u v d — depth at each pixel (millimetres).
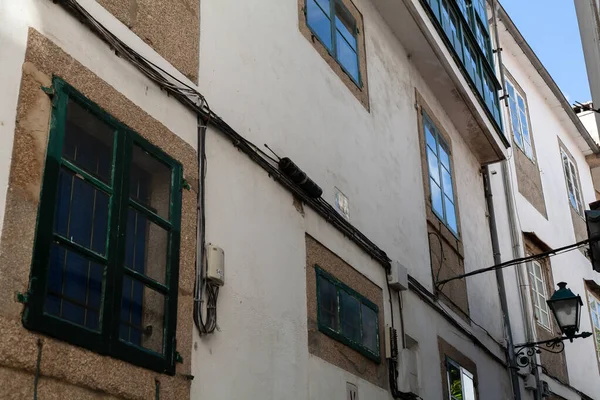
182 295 5383
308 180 7199
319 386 6805
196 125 5965
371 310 8211
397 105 10531
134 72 5402
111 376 4590
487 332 12117
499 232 14281
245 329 5973
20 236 4238
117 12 5465
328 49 8781
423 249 10203
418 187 10562
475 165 13797
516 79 17844
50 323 4258
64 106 4703
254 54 7129
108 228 4867
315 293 7129
